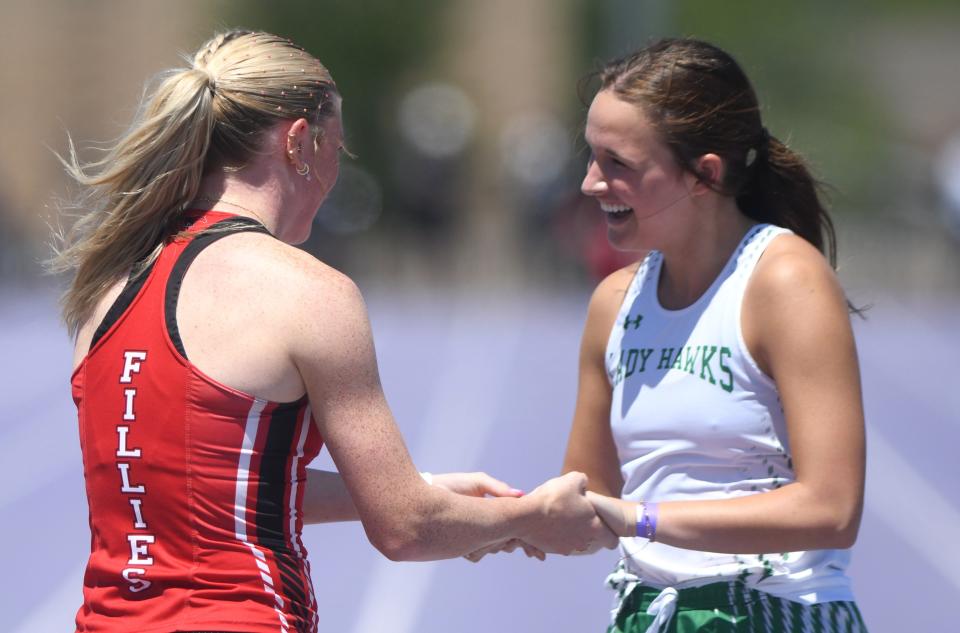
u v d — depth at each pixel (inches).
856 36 6333.7
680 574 438.6
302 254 401.7
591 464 492.4
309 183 425.4
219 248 399.5
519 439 1525.6
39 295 3304.6
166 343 392.5
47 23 4911.4
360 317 396.8
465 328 2694.4
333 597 983.0
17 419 1732.3
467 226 4640.8
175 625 382.6
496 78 5462.6
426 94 4857.3
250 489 389.4
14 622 936.9
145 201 405.7
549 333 2586.1
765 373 427.2
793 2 6353.3
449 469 1357.0
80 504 1285.7
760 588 433.1
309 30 4832.7
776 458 429.7
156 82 425.1
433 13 5059.1
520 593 987.3
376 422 395.9
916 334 2721.5
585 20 5595.5
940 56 6314.0
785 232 434.0
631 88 438.3
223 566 386.6
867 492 1344.7
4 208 3481.8
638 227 451.2
